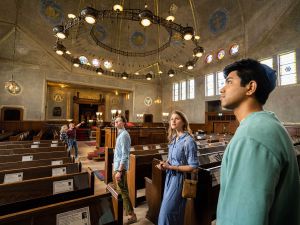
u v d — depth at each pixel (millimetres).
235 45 12281
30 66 13023
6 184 1625
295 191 621
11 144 4520
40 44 12594
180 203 1706
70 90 17938
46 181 1816
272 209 601
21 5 10789
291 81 9781
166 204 1718
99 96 19312
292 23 9477
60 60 13750
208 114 14648
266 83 768
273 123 654
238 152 633
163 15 13047
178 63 15750
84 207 1314
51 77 13781
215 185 2215
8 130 12000
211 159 3408
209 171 2176
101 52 14852
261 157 579
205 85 14859
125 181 2592
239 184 591
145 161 3555
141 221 2789
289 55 9883
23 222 1088
